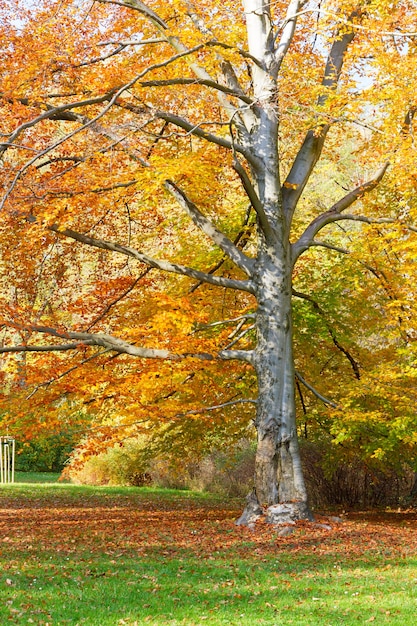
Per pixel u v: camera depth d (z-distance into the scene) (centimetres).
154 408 1252
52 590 737
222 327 1494
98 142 1172
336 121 1297
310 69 1370
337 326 1566
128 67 1298
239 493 2106
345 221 2478
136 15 1346
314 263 1638
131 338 1356
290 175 1370
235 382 1535
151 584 775
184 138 1375
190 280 1505
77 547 1009
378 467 1666
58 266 1438
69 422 1280
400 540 1107
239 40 1260
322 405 1547
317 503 1816
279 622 631
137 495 2048
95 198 1180
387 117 1316
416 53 1284
